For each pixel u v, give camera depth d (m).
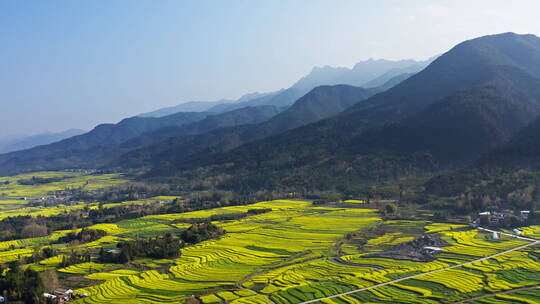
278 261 188.75
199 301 143.12
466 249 190.25
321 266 176.88
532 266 164.62
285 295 144.50
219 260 191.62
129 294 150.88
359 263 178.88
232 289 154.25
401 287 148.38
